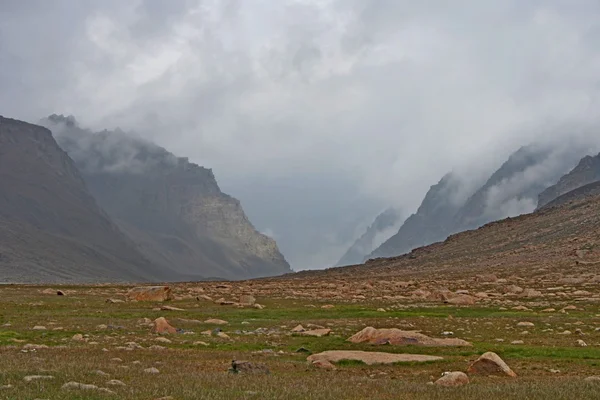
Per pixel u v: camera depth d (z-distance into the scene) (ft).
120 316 202.90
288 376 95.04
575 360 119.24
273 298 293.23
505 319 193.16
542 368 111.45
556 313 211.82
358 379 92.94
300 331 161.99
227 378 88.28
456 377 92.17
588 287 299.58
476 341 144.97
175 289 373.61
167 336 150.10
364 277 511.81
